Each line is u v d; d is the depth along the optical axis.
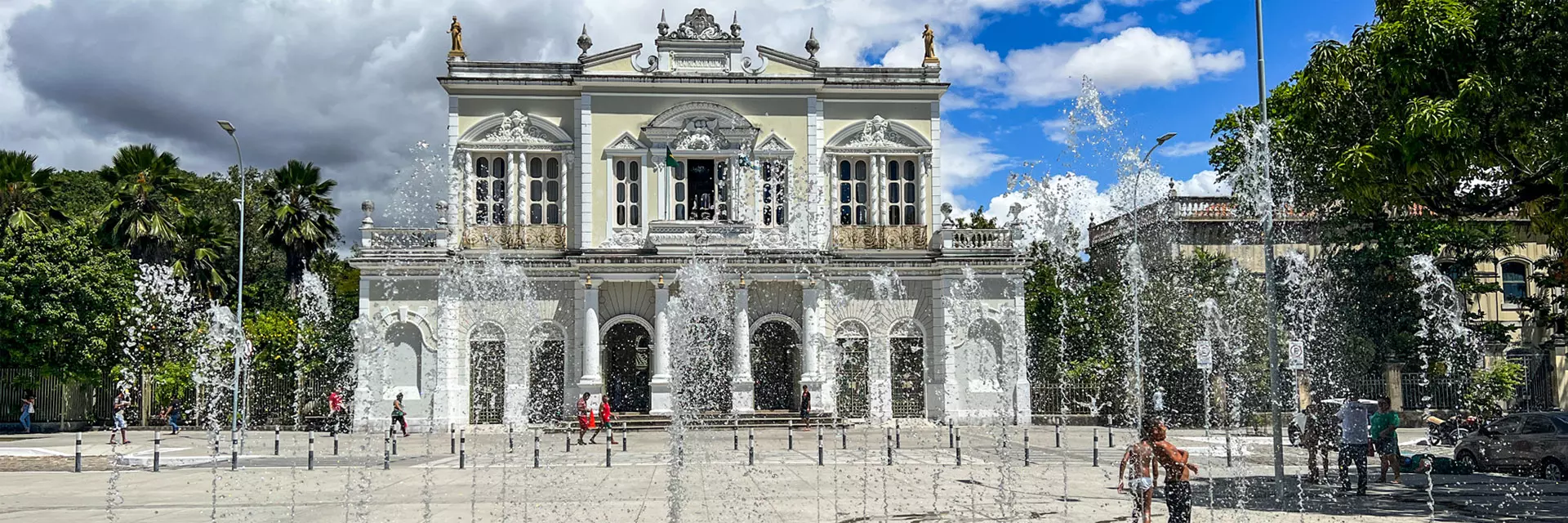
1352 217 40.16
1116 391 46.12
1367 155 19.11
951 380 45.78
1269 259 22.14
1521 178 19.34
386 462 27.44
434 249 44.84
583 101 46.09
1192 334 44.12
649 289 45.66
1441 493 20.92
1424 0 18.88
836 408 45.75
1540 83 17.95
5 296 43.06
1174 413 44.00
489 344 45.16
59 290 44.16
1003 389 45.97
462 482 24.03
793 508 19.03
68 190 65.38
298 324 49.03
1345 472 20.97
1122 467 14.82
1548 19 17.83
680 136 46.59
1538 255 48.28
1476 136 18.28
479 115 46.22
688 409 44.25
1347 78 20.36
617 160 46.62
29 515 19.12
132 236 46.59
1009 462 27.88
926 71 48.12
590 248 45.47
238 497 21.58
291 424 47.22
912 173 48.22
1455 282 42.94
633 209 46.56
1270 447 32.84
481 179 46.53
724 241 44.97
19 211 44.53
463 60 46.25
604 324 45.38
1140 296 45.50
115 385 48.59
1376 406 25.58
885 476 24.64
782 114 47.31
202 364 46.91
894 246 47.16
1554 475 23.27
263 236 53.88
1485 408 39.44
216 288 51.72
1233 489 21.66
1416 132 18.06
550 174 47.09
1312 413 23.02
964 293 46.25
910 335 46.59
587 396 39.81
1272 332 21.69
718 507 19.25
